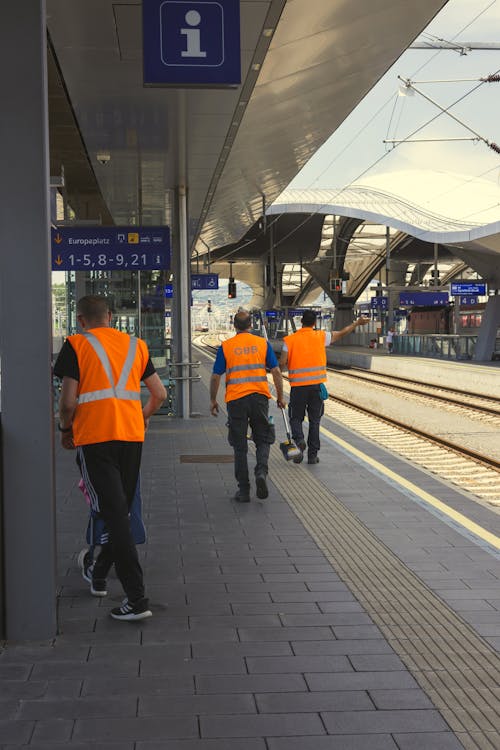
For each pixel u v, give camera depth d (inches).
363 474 354.3
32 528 162.2
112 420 177.6
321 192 2105.1
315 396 380.5
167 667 148.6
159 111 406.9
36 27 158.9
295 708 132.0
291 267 3801.7
